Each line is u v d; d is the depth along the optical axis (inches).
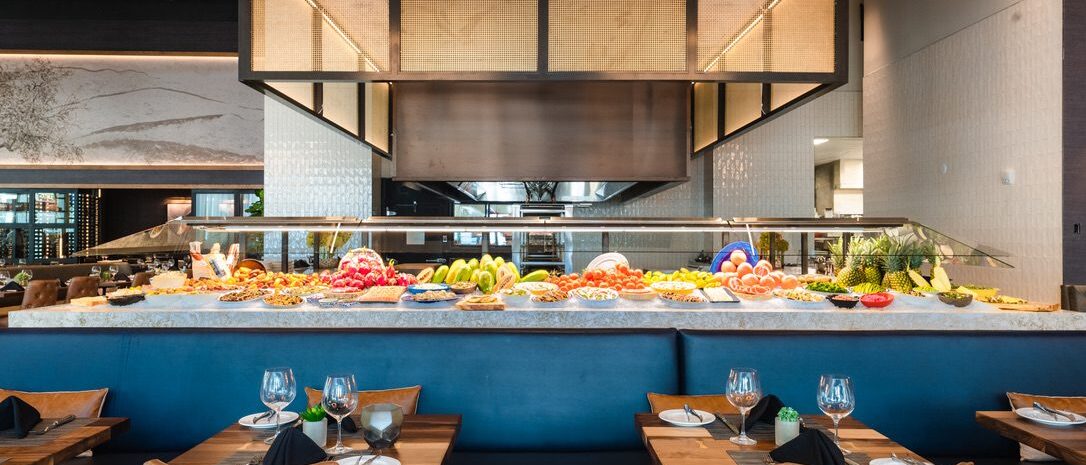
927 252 116.2
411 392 82.1
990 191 188.1
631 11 122.1
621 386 87.9
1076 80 162.6
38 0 290.4
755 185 265.1
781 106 144.6
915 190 225.6
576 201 236.8
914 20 226.2
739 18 121.7
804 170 266.1
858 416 86.4
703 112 212.4
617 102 179.5
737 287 107.8
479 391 87.8
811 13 121.9
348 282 109.3
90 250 170.6
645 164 179.0
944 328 97.7
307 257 154.4
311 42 120.6
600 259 138.6
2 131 305.9
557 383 87.9
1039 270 170.6
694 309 99.4
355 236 163.5
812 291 106.3
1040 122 169.9
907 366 87.2
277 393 59.9
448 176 178.1
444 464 58.3
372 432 54.9
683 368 88.5
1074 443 61.5
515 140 178.5
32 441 62.3
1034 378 87.0
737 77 121.0
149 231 173.2
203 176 309.3
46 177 308.3
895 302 104.1
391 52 121.3
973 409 86.5
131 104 308.7
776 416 63.2
